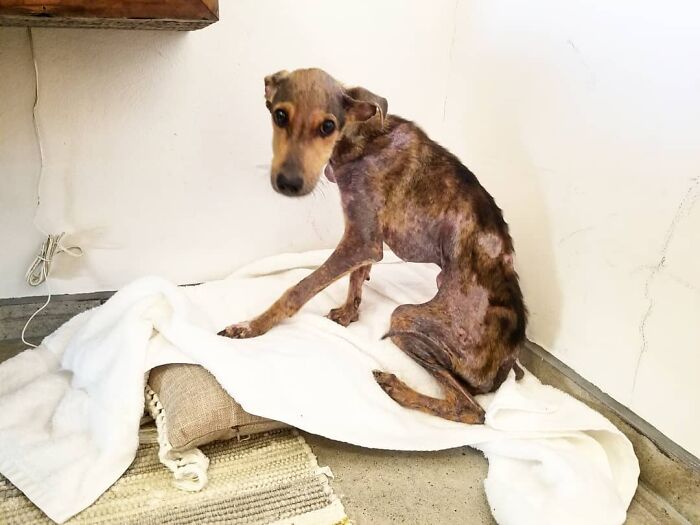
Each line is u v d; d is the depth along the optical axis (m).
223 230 1.02
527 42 0.89
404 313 0.79
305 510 0.65
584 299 0.83
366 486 0.71
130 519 0.63
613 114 0.76
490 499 0.68
